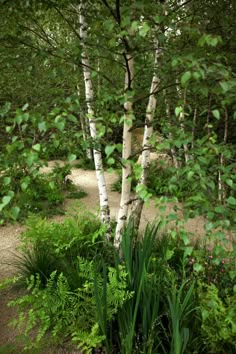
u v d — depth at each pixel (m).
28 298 2.66
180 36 2.67
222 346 2.33
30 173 1.82
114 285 2.51
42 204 6.41
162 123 2.66
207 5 3.23
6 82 3.83
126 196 3.39
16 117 1.60
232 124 4.62
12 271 3.87
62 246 3.48
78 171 10.16
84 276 2.80
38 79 3.45
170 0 2.84
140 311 2.49
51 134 1.92
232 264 2.13
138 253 2.74
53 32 4.31
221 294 2.68
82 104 2.57
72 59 2.73
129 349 2.21
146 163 3.74
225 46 3.26
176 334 2.04
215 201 1.96
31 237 3.82
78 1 2.75
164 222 1.87
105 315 2.33
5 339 2.76
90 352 2.37
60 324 2.57
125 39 2.20
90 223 4.46
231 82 1.52
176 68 2.36
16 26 2.89
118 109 2.29
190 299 2.38
